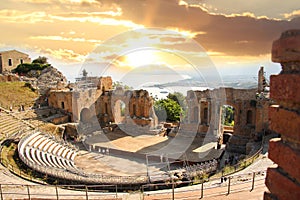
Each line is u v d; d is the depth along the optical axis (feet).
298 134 8.19
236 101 120.47
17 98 156.46
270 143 9.55
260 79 120.16
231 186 35.24
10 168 66.23
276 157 9.14
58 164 81.76
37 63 223.92
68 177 64.18
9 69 225.56
